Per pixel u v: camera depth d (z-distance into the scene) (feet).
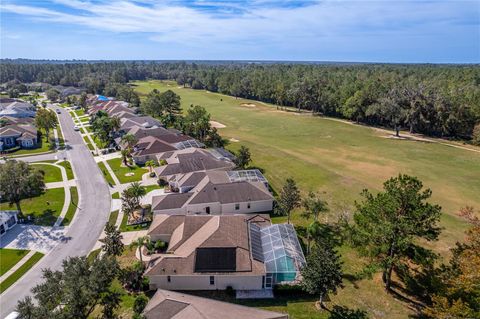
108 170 253.24
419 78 573.74
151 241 151.02
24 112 459.73
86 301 85.56
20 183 176.04
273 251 133.39
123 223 173.88
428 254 112.06
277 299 119.24
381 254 117.19
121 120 380.78
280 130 391.65
